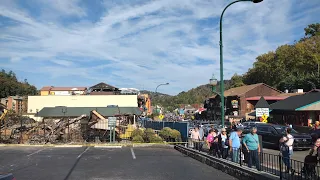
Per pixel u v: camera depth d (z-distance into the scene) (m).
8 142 23.48
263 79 79.81
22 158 16.22
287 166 9.04
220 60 16.25
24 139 23.88
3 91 87.12
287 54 69.38
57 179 11.01
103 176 11.54
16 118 30.75
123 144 22.44
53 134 24.89
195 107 124.50
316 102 32.25
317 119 32.53
